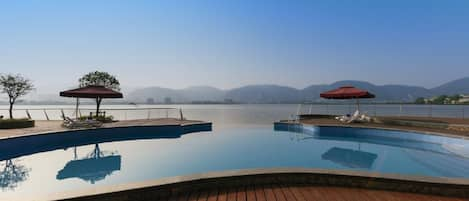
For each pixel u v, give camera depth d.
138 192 3.30
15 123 10.32
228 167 6.79
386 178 3.71
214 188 3.75
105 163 7.05
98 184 5.50
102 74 17.00
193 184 3.63
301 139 10.72
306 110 20.17
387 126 11.18
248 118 20.84
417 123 11.04
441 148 8.54
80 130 9.96
